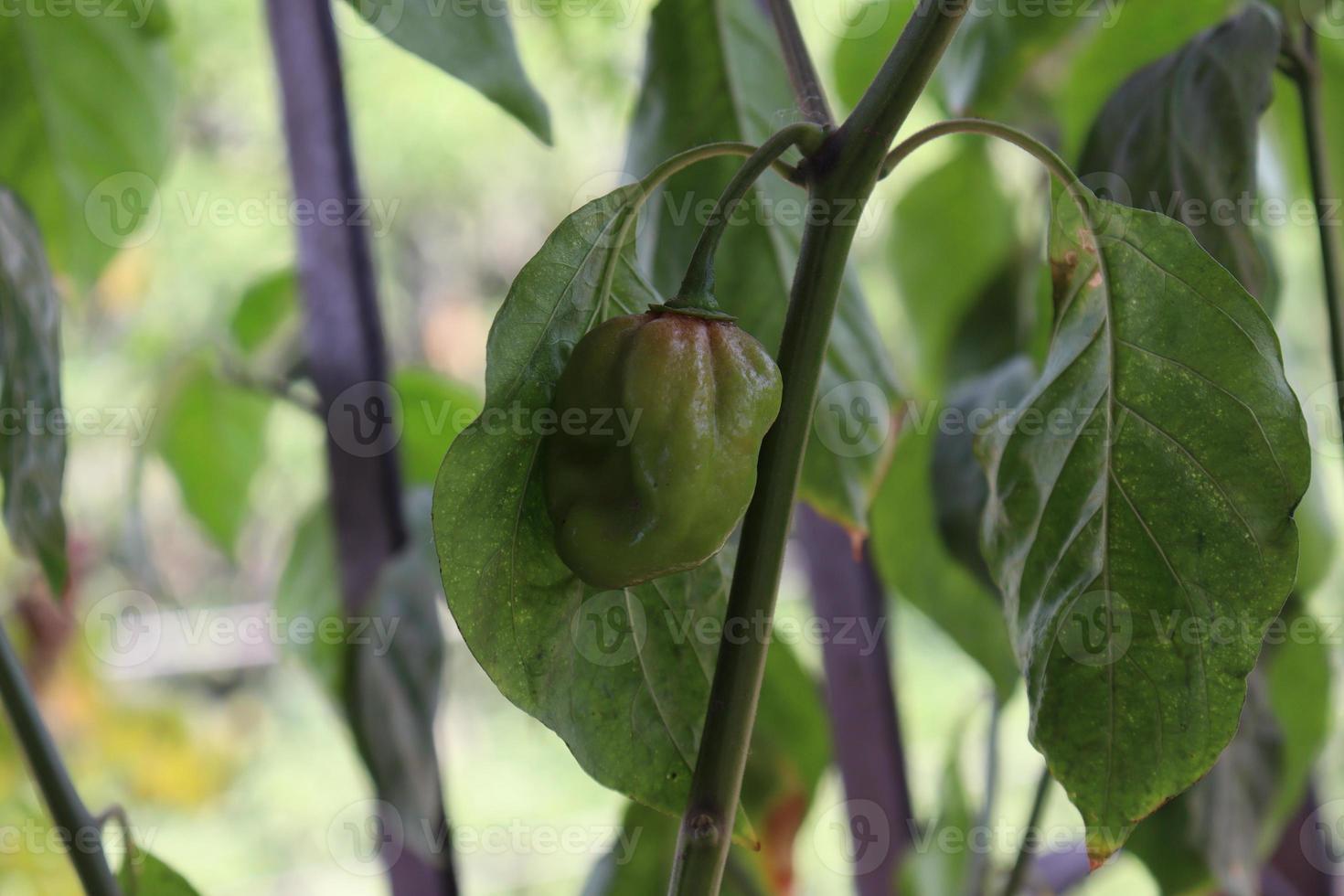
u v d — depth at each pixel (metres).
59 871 1.07
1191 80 0.66
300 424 2.42
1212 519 0.60
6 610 1.33
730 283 0.68
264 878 2.43
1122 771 0.60
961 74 0.73
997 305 0.81
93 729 1.57
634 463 0.57
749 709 0.57
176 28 0.75
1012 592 0.62
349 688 0.73
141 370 2.09
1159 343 0.60
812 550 0.84
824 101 0.63
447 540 0.58
